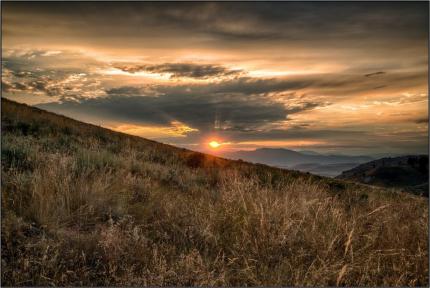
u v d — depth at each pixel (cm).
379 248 495
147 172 1004
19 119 1516
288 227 487
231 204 577
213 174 1243
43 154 820
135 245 434
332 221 552
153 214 579
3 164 694
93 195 584
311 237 490
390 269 449
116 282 367
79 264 390
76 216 517
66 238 444
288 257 456
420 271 435
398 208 678
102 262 407
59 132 1502
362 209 733
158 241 460
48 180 582
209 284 375
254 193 648
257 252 445
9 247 397
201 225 518
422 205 711
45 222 470
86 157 891
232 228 518
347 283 409
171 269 384
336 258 452
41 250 404
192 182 1036
